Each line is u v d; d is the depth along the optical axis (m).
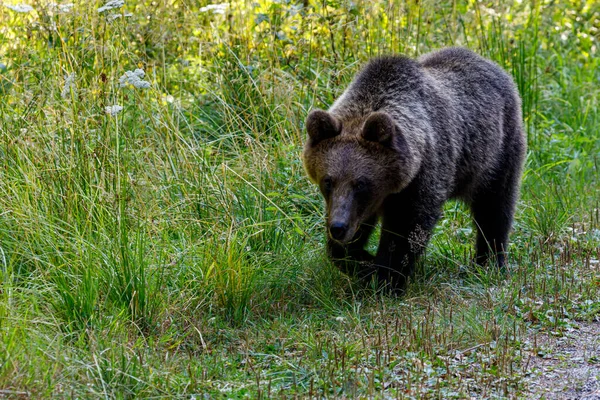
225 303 8.59
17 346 6.84
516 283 9.52
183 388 6.87
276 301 8.98
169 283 8.84
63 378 6.63
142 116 11.47
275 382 7.14
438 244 10.71
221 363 7.39
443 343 7.86
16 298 7.95
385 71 9.68
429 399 6.78
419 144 9.22
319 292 9.15
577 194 12.82
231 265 8.69
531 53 15.84
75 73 10.28
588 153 14.69
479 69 10.89
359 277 9.65
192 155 10.86
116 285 8.18
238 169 11.07
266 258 9.43
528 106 14.55
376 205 9.20
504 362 7.36
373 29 13.44
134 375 6.85
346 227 8.75
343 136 9.16
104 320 7.73
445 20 15.06
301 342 7.92
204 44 13.11
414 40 14.05
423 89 9.72
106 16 11.09
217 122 12.56
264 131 11.46
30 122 10.08
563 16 18.97
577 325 8.48
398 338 7.87
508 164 11.03
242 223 9.74
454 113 10.03
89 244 8.49
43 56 11.82
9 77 11.55
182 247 9.34
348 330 8.38
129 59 11.54
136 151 10.55
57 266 8.41
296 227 9.74
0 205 9.16
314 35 13.15
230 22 13.10
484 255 10.91
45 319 7.55
